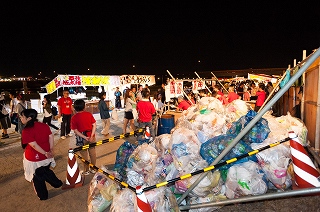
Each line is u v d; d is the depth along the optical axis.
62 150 6.98
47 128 4.16
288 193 2.76
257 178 3.22
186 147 3.47
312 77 5.00
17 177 5.20
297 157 3.08
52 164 4.32
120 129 9.73
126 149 4.29
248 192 3.15
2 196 4.33
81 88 16.66
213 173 3.28
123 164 4.04
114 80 14.97
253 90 17.95
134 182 3.27
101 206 3.45
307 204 3.20
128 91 8.43
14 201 4.12
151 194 2.94
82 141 4.98
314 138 4.76
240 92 19.22
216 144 3.51
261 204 3.31
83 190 4.34
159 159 3.70
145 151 3.73
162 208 2.91
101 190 3.53
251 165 3.33
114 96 16.08
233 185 3.23
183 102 7.90
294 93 7.13
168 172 3.49
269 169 3.42
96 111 14.34
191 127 4.41
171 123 7.07
